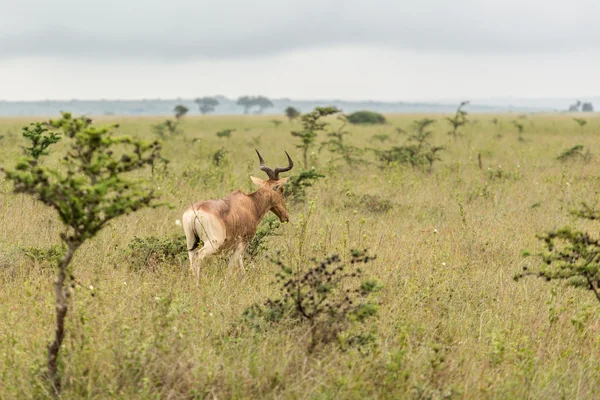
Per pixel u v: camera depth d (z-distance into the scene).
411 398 10.94
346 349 12.08
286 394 10.68
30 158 10.32
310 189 31.14
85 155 10.64
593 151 53.00
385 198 29.89
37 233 20.88
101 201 10.41
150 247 18.42
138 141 10.51
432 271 18.06
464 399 11.07
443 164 44.53
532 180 35.91
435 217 27.17
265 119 179.75
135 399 10.45
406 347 12.41
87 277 16.11
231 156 49.66
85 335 11.87
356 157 49.97
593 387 12.12
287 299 13.62
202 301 14.74
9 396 10.40
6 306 14.09
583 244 12.92
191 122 142.25
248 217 18.25
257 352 12.10
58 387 10.64
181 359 11.30
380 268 17.77
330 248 19.67
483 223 24.70
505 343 13.15
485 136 76.38
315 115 42.62
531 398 11.48
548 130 89.56
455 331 14.30
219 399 10.66
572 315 15.09
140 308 13.25
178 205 25.64
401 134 83.31
